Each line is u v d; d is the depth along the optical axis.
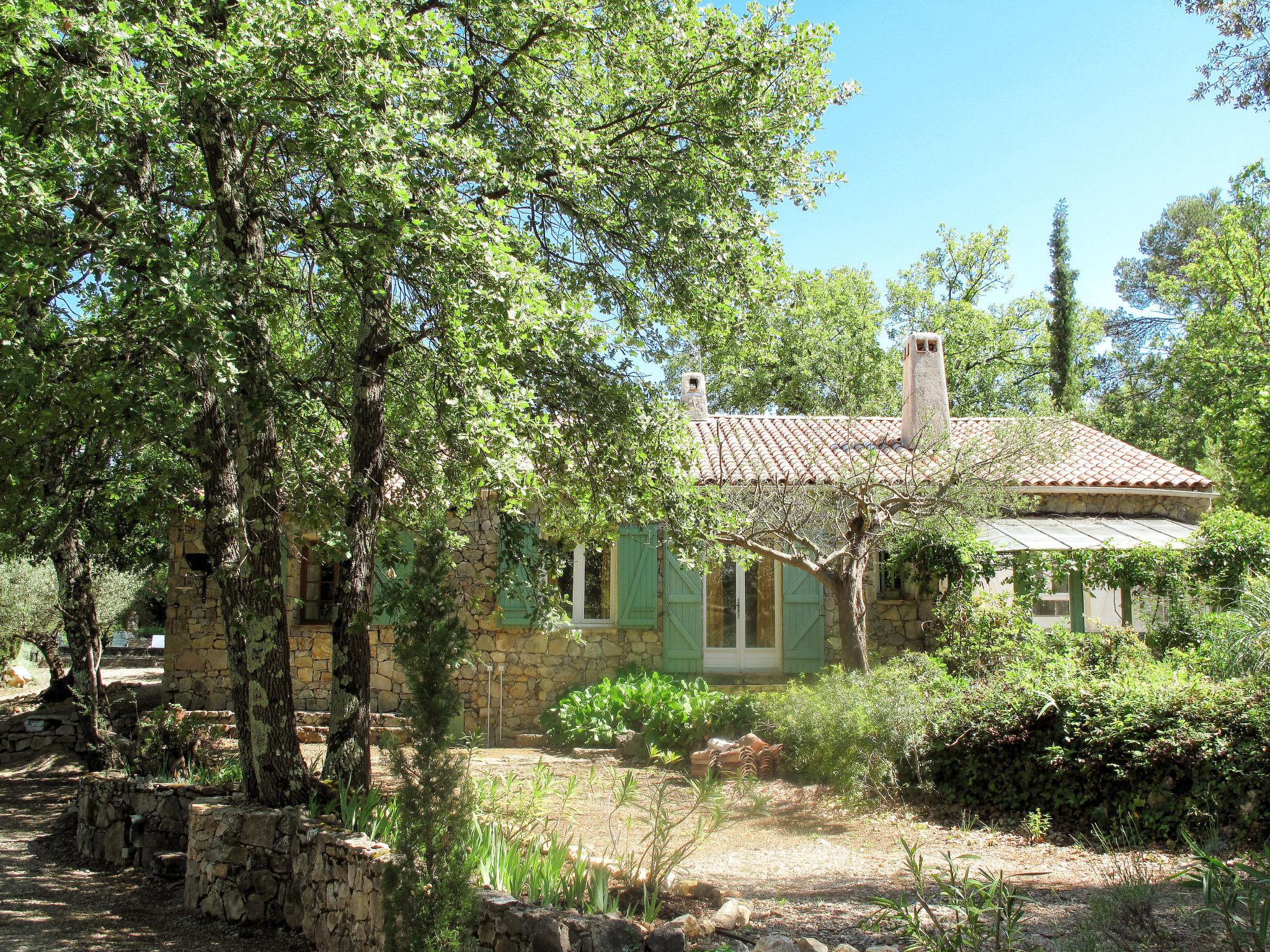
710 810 8.98
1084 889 5.92
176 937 6.64
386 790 8.88
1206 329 24.66
